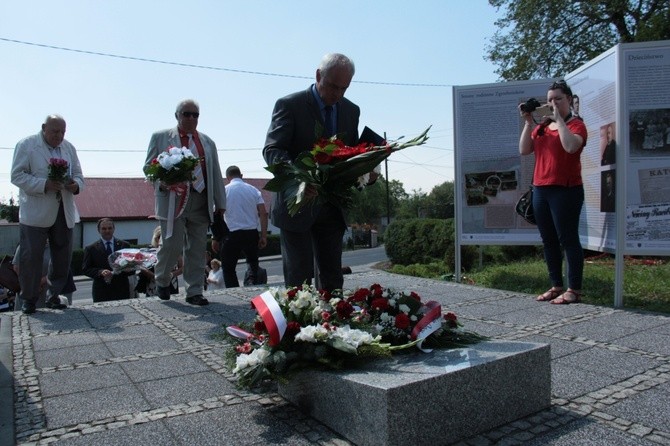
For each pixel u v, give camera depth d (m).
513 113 6.97
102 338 4.57
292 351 2.79
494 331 4.41
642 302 5.45
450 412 2.42
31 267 5.68
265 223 8.34
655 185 5.24
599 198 5.80
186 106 5.88
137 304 6.16
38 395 3.21
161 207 6.04
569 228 5.48
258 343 3.07
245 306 5.91
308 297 3.05
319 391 2.68
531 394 2.73
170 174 5.61
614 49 5.38
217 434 2.61
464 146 7.25
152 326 5.00
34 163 5.70
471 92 7.15
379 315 3.11
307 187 3.11
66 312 5.76
